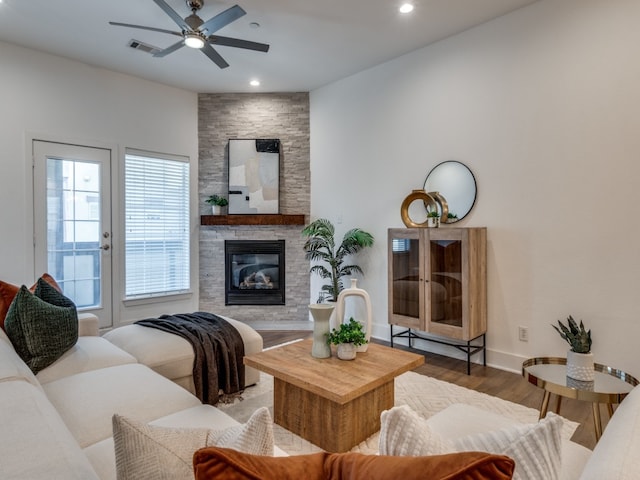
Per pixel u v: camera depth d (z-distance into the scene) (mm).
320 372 2236
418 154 4129
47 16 3441
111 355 2369
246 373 3035
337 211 4973
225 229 5262
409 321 3793
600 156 2953
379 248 4535
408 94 4211
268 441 871
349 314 4824
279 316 5230
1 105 3887
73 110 4312
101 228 4562
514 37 3400
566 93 3115
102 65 4441
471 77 3695
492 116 3553
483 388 3102
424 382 3213
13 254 3965
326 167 5086
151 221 4969
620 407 1190
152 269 4992
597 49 2957
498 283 3529
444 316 3549
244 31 3719
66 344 2256
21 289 2207
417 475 680
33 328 2133
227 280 5258
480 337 3678
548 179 3221
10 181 3943
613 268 2906
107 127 4562
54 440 1062
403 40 3912
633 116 2807
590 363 1881
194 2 3186
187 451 868
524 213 3361
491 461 654
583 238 3045
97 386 1896
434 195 3818
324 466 783
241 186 5219
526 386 3135
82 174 4414
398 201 4332
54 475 901
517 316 3416
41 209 4137
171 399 1822
